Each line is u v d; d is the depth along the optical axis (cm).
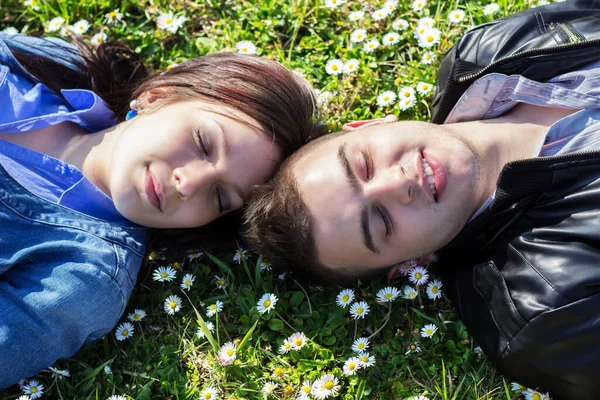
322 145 236
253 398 229
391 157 225
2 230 227
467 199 228
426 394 225
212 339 235
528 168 217
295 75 266
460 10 297
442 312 244
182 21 304
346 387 228
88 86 277
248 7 312
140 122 243
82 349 239
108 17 310
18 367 218
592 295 203
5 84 254
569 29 246
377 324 241
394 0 298
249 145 240
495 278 225
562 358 208
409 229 225
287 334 240
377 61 296
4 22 311
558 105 239
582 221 212
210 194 240
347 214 224
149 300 255
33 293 221
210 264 265
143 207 237
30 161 242
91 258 230
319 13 308
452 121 259
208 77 248
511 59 236
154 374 234
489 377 230
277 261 245
